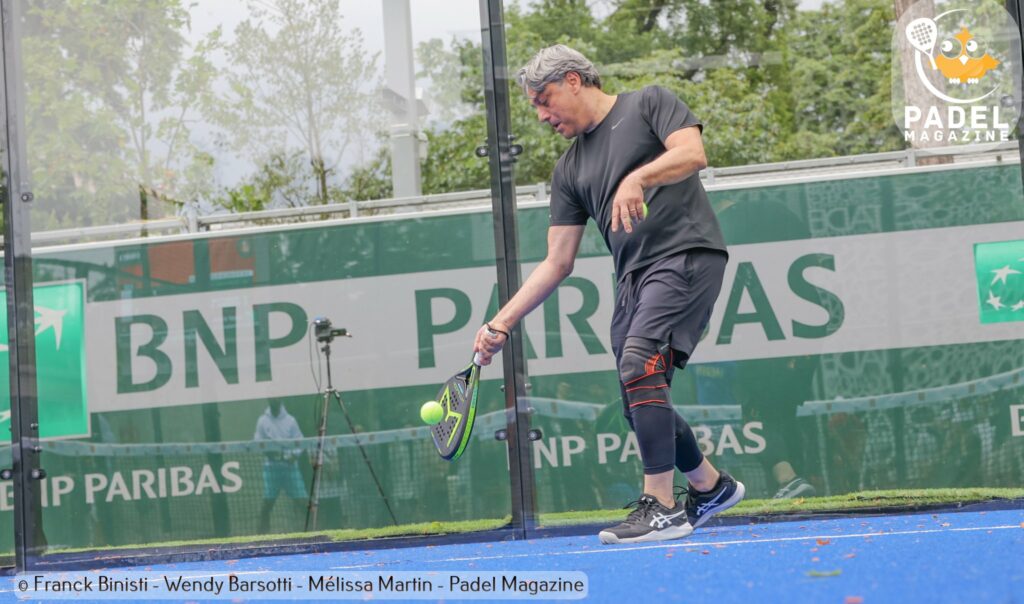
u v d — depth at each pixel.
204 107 8.88
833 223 8.53
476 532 8.45
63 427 8.71
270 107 8.83
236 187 8.81
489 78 8.59
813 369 8.45
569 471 8.43
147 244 8.80
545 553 6.79
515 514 8.42
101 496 8.68
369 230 8.68
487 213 8.60
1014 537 5.71
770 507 8.37
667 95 6.46
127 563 8.59
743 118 9.24
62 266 8.79
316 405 8.65
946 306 8.41
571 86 6.61
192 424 8.70
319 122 8.78
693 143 6.18
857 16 9.10
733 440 8.44
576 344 8.48
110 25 8.91
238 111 8.86
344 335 8.66
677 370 8.52
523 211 8.60
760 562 5.14
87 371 8.75
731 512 8.40
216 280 8.77
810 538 6.47
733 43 9.33
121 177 8.84
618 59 9.37
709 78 9.35
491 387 8.52
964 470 8.31
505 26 8.87
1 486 8.77
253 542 8.60
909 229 8.48
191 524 8.65
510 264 8.51
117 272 8.80
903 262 8.46
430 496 8.51
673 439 6.40
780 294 8.52
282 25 8.84
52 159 8.83
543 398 8.49
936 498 8.33
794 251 8.53
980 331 8.39
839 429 8.40
